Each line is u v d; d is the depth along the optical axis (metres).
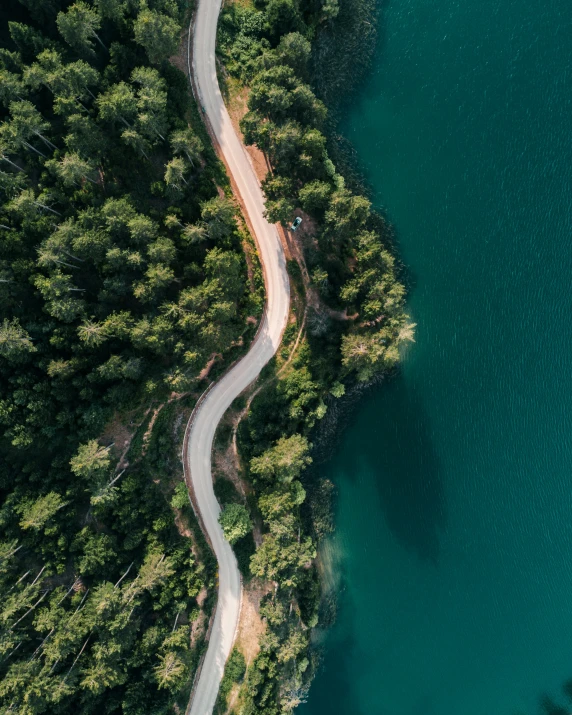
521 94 102.94
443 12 101.69
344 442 108.81
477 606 112.06
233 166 95.06
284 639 100.00
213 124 94.69
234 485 99.94
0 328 71.56
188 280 86.50
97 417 81.00
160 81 81.06
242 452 99.19
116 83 82.38
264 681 99.31
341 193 88.56
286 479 93.50
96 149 79.75
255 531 101.69
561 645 112.62
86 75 76.00
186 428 97.12
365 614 112.12
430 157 102.56
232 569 101.19
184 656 93.75
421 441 109.50
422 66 101.56
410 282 104.56
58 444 81.94
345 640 112.06
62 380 79.00
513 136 103.12
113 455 88.69
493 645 112.19
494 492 110.50
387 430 109.06
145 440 92.00
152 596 89.44
